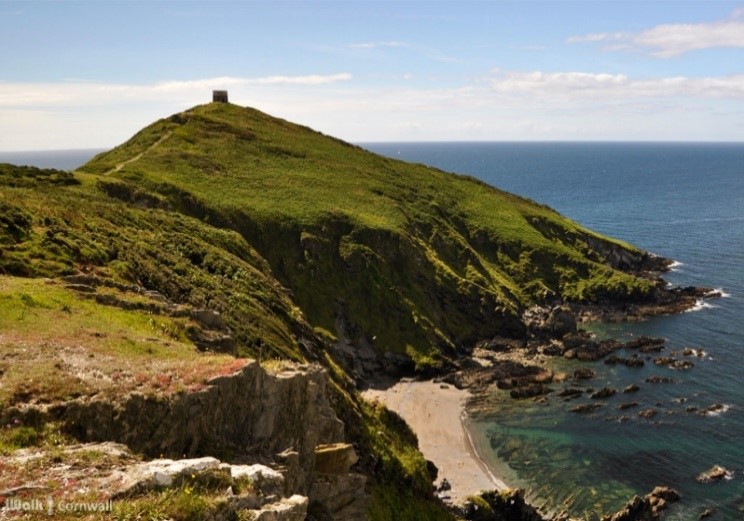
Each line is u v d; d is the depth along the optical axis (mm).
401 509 44219
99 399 22688
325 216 125438
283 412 30016
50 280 39469
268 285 73688
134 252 56156
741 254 178000
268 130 175125
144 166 125688
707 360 102875
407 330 110750
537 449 76812
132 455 20625
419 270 124062
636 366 101250
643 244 196375
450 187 174250
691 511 62312
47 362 25344
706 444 75875
